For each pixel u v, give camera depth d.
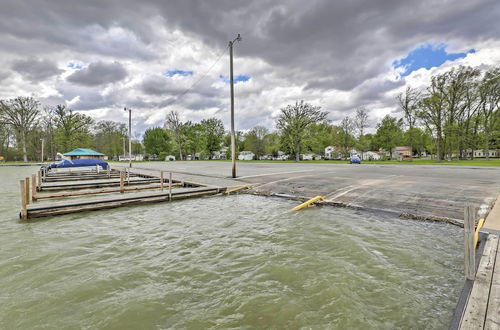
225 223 7.67
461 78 35.16
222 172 22.14
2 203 11.23
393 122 51.03
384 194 9.89
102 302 3.55
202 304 3.46
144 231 7.04
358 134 54.03
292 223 7.39
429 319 3.02
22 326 3.05
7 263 4.90
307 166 29.23
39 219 8.45
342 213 8.36
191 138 70.25
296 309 3.26
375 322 2.98
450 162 34.41
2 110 49.44
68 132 55.81
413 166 26.08
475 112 41.72
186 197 11.94
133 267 4.68
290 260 4.80
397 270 4.32
